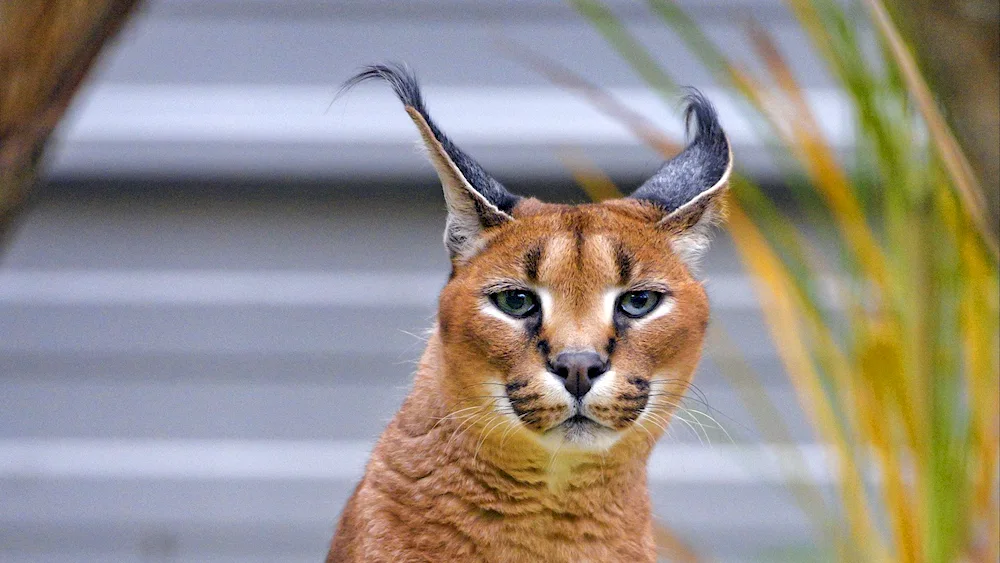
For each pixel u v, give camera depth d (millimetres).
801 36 19172
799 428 19359
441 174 8938
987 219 5910
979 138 5391
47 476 20422
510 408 8453
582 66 20266
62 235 20922
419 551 8711
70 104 7238
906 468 9297
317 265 21062
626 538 9039
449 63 20641
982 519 9133
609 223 8797
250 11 20641
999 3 5059
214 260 21062
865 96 8766
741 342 20203
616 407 8383
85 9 6969
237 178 20844
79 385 20766
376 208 21047
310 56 20734
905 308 8938
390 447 8969
